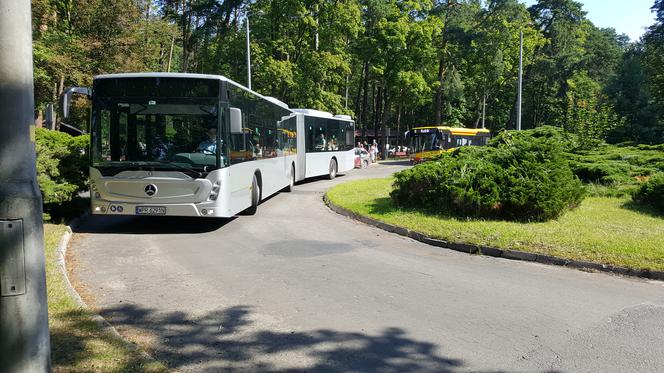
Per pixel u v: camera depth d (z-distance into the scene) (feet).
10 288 9.51
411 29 145.89
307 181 80.74
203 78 34.14
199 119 34.14
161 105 34.01
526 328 17.78
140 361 13.80
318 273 24.89
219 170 34.12
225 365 14.66
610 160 58.75
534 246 29.01
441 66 162.71
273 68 108.47
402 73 145.28
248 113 41.60
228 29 123.13
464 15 155.22
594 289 22.67
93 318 16.89
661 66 154.20
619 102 128.26
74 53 75.31
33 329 9.82
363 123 161.17
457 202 37.93
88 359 13.78
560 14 179.83
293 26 117.29
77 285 22.30
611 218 37.11
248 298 20.81
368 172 102.73
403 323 18.17
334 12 118.73
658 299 21.24
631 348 16.06
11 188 9.51
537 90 207.10
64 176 36.73
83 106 79.25
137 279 23.41
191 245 31.22
